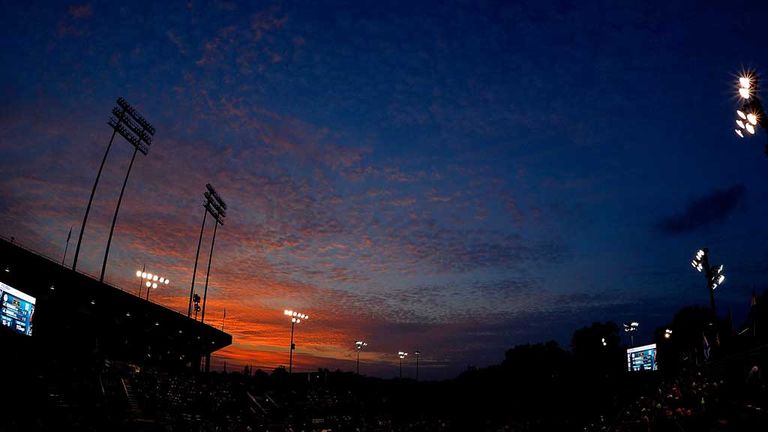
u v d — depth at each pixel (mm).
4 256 41000
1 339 39156
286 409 70812
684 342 69000
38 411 33094
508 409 83750
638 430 30609
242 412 61312
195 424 45750
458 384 106875
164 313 64250
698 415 24469
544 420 68438
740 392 25484
